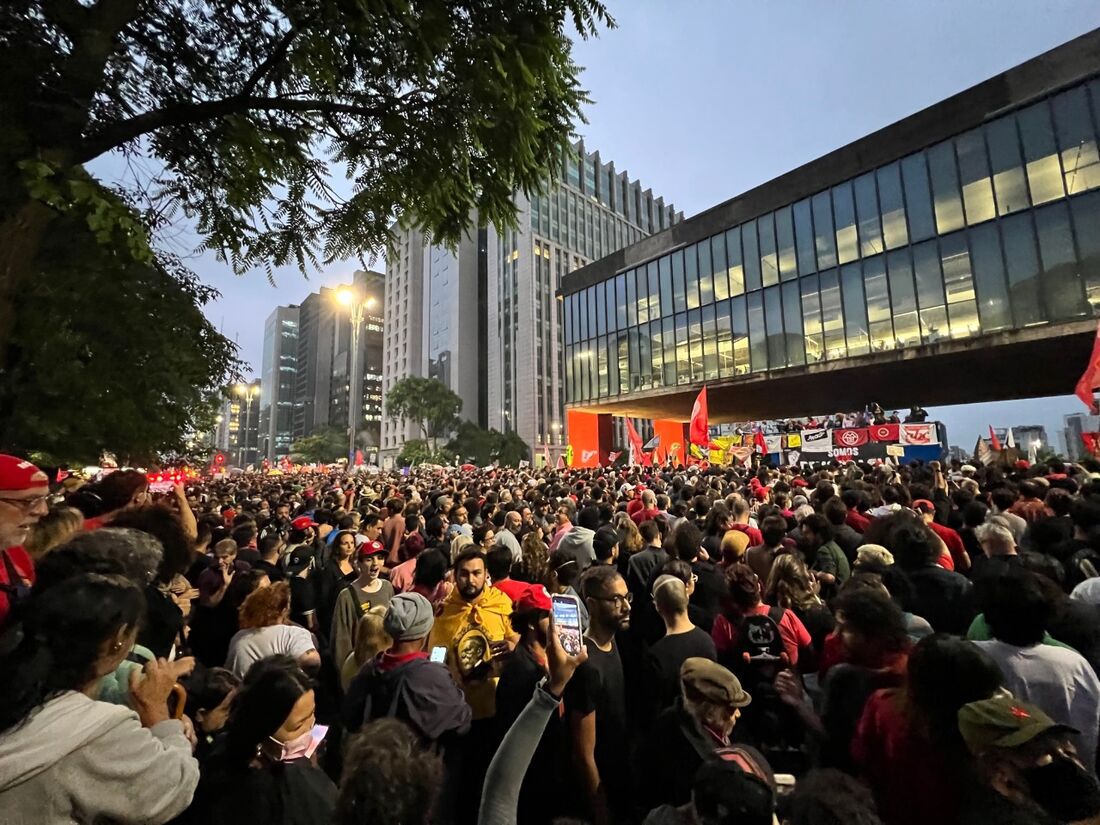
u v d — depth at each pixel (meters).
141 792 1.36
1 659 1.38
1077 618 2.81
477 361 98.12
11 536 2.18
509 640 3.48
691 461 29.22
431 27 3.34
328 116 4.21
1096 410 11.91
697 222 32.09
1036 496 6.77
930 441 19.23
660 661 3.01
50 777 1.24
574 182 97.06
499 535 6.19
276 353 177.75
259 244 4.63
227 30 4.16
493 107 4.00
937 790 1.71
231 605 3.97
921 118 22.27
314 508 10.90
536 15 3.89
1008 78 19.83
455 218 4.90
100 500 3.81
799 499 8.39
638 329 35.88
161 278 5.36
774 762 2.95
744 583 3.46
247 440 163.38
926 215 22.14
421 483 20.59
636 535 5.78
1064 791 1.42
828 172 25.64
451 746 2.72
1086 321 17.86
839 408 38.84
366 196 4.50
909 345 22.55
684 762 2.16
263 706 1.69
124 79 4.08
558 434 87.88
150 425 5.46
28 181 2.58
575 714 2.59
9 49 2.95
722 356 30.59
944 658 1.78
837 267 25.31
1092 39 17.95
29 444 4.49
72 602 1.46
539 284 89.19
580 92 4.71
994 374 25.86
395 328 116.44
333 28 3.42
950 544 5.27
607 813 2.58
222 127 4.04
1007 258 19.78
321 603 4.93
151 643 2.57
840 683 2.38
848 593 2.55
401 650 2.77
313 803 1.69
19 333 4.06
